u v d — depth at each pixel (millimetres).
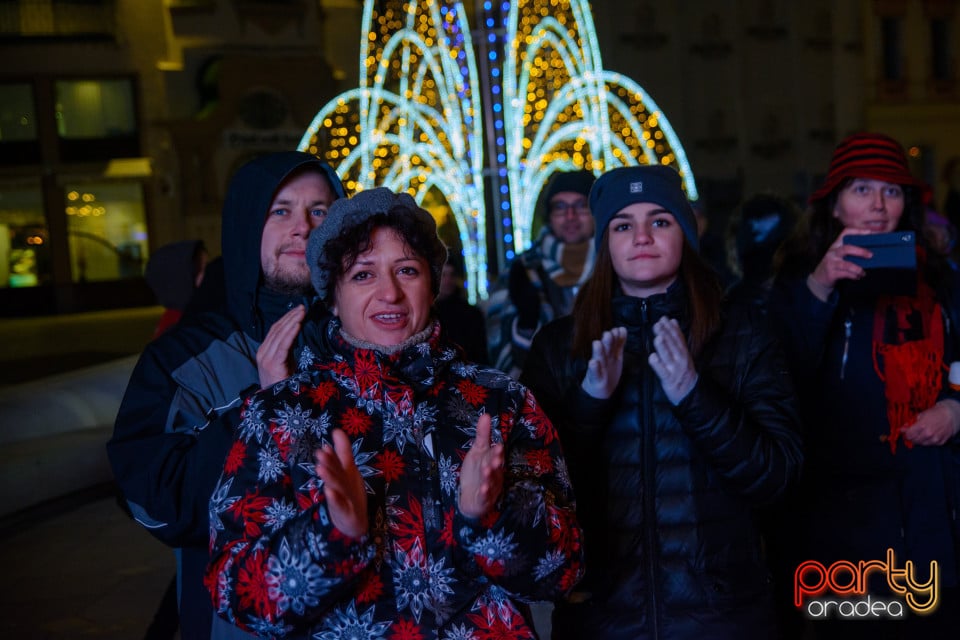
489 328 5598
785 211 4809
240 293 2453
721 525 2420
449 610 1914
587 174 5184
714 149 31391
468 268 14383
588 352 2553
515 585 1874
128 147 27000
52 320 25250
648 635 2385
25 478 6379
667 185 2537
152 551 5727
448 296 5160
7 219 26703
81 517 6535
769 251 4789
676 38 30703
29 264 26922
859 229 3172
